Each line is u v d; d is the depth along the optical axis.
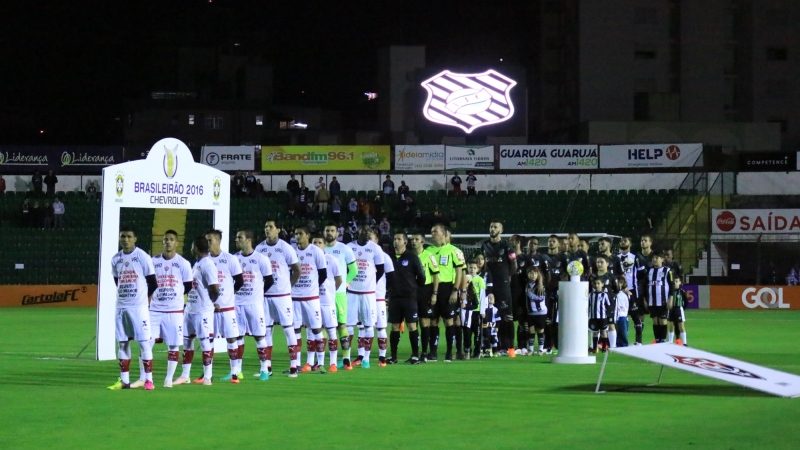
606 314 21.48
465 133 60.53
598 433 10.54
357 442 10.10
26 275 49.31
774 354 21.89
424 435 10.49
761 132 69.19
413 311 19.39
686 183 54.72
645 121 71.12
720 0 79.31
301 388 15.02
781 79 79.62
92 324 33.19
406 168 54.16
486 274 21.67
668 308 22.44
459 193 54.03
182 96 93.88
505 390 14.53
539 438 10.25
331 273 17.84
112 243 20.53
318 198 52.66
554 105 84.38
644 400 13.27
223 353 22.14
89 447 9.91
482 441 10.09
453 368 18.31
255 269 16.55
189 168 22.30
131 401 13.45
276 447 9.85
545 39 84.44
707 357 13.94
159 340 17.09
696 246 49.25
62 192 55.31
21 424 11.40
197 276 15.79
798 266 48.31
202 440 10.27
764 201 53.91
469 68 60.66
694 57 79.19
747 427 10.88
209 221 51.97
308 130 88.50
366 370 18.05
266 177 56.44
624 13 78.44
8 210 53.59
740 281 50.03
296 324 17.48
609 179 55.28
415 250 19.39
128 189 20.83
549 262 22.25
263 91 94.31
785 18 79.44
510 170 55.09
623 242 22.52
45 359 20.70
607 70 78.38
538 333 22.03
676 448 9.64
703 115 79.38
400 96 77.69
